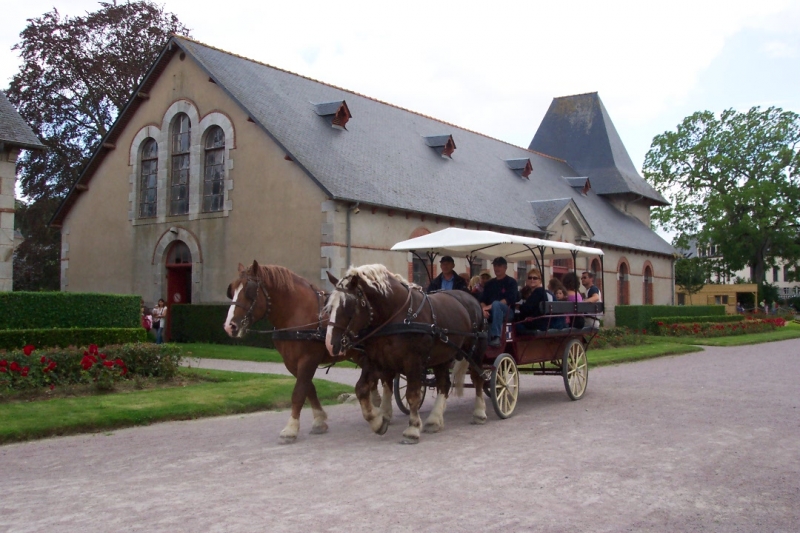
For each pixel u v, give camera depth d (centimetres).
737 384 1495
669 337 3034
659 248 4131
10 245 1928
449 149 2992
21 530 540
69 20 3186
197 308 2345
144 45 3241
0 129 1903
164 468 747
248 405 1162
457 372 1059
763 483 677
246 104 2269
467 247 1296
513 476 700
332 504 604
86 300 1627
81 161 3297
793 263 5706
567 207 3092
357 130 2633
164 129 2506
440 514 575
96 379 1268
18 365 1184
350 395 1288
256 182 2270
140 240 2552
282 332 922
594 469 729
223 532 532
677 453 805
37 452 838
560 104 4769
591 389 1420
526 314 1171
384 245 2262
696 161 5506
